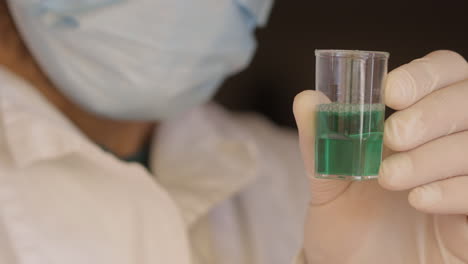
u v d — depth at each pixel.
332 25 0.84
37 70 0.59
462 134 0.42
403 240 0.46
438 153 0.41
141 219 0.54
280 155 0.77
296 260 0.49
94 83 0.57
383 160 0.42
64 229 0.52
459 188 0.41
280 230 0.64
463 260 0.44
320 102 0.40
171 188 0.62
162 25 0.55
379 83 0.40
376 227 0.47
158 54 0.55
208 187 0.61
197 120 0.67
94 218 0.53
